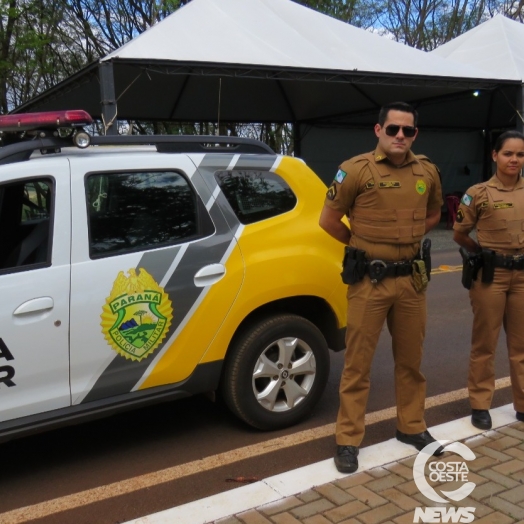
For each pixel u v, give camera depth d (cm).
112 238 322
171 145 355
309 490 296
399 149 296
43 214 310
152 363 331
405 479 304
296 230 376
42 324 299
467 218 365
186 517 277
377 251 312
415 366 336
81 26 2014
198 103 1625
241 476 325
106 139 337
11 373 294
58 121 312
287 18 1250
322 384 390
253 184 370
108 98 938
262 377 367
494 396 429
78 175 317
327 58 1139
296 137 1864
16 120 321
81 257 311
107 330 316
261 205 371
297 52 1123
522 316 359
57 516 294
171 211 340
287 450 354
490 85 1354
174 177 345
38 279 299
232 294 348
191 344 340
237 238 354
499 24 1677
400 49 1298
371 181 304
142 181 336
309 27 1248
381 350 557
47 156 319
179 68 1012
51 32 1961
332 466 321
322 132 1880
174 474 331
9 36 1805
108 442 374
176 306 333
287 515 275
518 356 368
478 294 361
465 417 384
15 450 367
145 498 307
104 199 324
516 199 353
